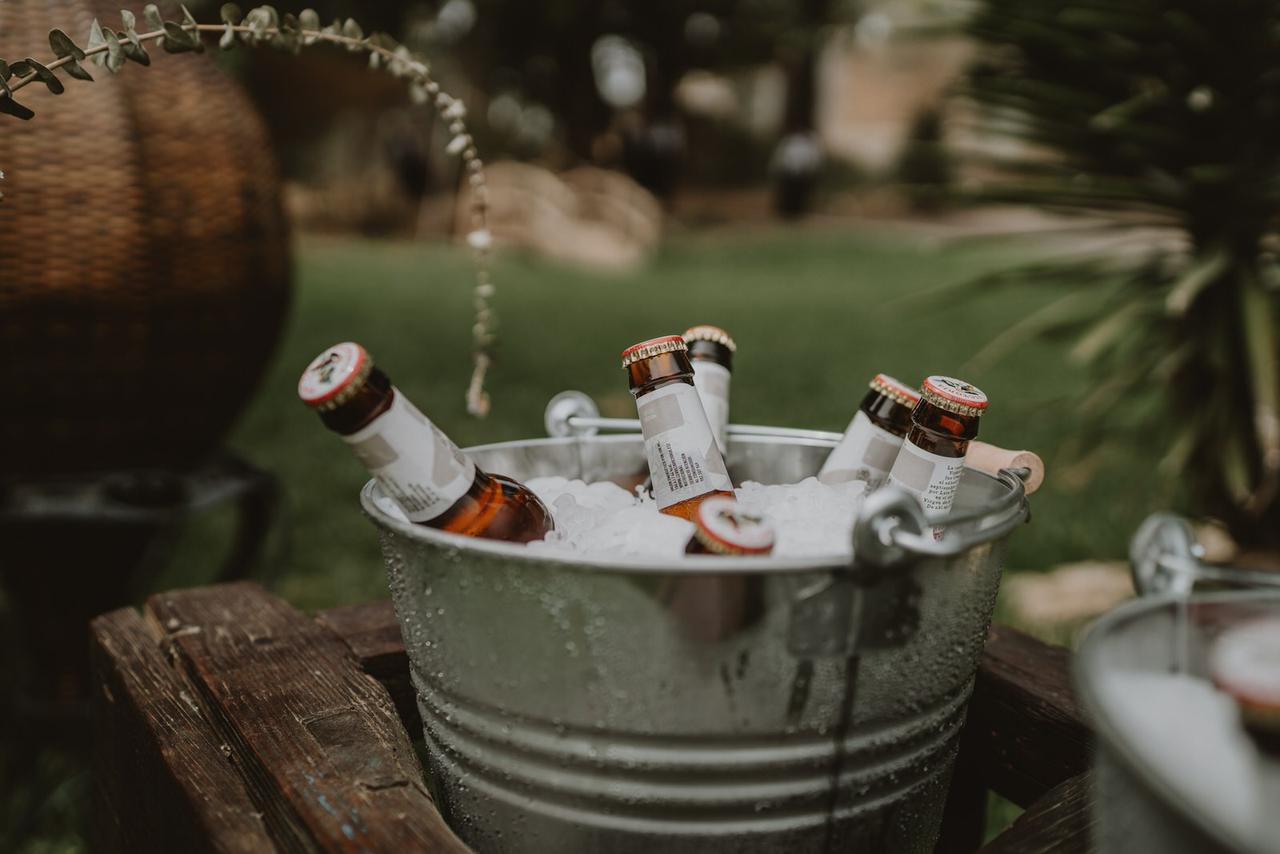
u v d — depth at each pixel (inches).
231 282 65.4
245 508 81.0
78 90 59.2
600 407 159.6
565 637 24.5
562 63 542.9
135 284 60.6
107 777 40.5
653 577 23.2
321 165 475.8
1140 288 85.0
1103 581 97.0
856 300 298.2
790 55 571.5
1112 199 82.5
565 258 394.6
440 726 28.9
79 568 68.8
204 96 65.0
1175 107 80.3
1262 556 86.4
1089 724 34.0
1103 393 84.7
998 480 31.4
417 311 244.1
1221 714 19.4
